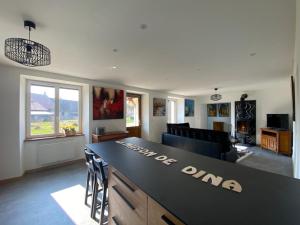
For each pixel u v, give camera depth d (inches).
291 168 153.9
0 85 124.3
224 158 142.5
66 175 137.1
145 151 81.2
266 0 57.9
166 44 93.3
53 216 83.8
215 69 144.3
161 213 36.5
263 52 106.0
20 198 100.7
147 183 45.2
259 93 260.2
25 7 60.3
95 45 93.8
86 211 88.0
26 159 144.3
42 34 80.6
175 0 57.6
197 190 40.8
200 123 347.6
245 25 74.4
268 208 32.8
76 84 180.4
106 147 90.6
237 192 39.6
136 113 256.1
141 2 58.4
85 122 183.8
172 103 329.7
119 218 58.2
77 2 58.0
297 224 27.8
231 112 297.9
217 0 57.7
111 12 64.1
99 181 82.4
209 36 84.5
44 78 151.1
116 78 178.1
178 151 81.6
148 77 173.5
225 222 28.5
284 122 216.5
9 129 127.5
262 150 225.3
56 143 159.6
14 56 74.2
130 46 95.6
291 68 141.6
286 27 76.1
